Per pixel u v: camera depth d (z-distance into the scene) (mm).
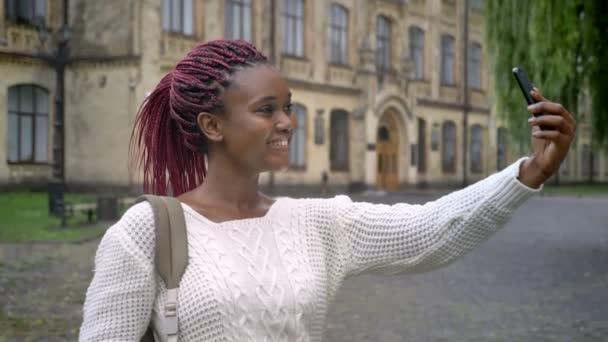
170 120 1702
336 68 29906
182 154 1723
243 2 26094
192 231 1483
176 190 1728
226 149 1547
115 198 16375
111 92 22953
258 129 1484
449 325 6441
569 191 37688
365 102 30688
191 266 1443
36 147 23109
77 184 23438
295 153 28062
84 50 23344
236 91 1494
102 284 1432
